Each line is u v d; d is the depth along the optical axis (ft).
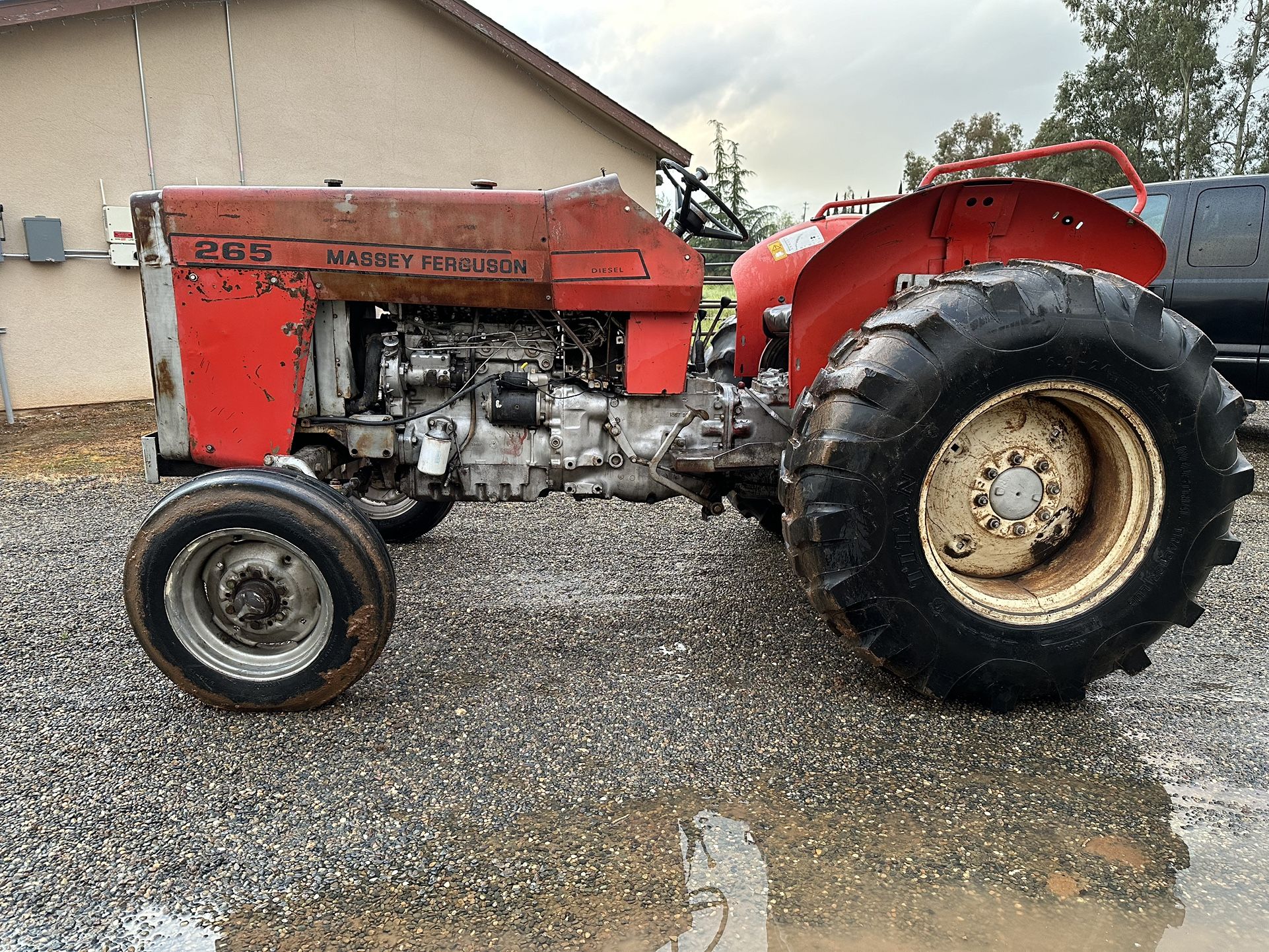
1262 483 17.16
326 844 5.77
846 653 8.86
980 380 6.84
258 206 8.07
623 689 8.04
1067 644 7.37
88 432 21.83
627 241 8.23
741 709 7.66
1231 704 7.89
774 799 6.33
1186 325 7.39
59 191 23.67
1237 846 5.85
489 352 8.80
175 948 4.86
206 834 5.88
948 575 7.28
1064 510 7.86
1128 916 5.16
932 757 6.93
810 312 8.64
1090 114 70.38
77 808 6.15
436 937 4.94
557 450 8.86
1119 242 8.39
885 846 5.80
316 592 7.43
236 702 7.45
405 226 8.13
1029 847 5.81
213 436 8.39
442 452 8.68
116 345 25.18
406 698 7.85
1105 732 7.36
